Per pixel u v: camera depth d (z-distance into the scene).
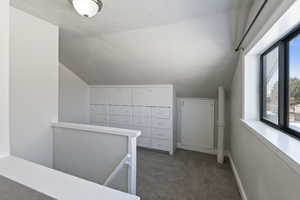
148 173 2.46
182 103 3.66
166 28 1.94
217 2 1.47
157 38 2.15
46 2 1.62
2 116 0.97
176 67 2.74
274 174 1.05
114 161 1.67
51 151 2.09
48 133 2.07
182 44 2.18
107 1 1.51
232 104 2.83
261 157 1.30
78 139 1.91
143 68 2.99
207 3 1.49
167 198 1.86
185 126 3.64
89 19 1.89
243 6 1.52
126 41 2.34
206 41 2.05
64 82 3.71
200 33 1.94
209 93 3.31
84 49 2.78
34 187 0.64
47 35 2.03
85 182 0.68
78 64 3.42
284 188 0.92
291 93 1.27
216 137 3.35
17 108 1.80
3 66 0.98
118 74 3.42
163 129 3.39
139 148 3.62
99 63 3.19
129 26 1.99
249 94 1.87
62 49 2.85
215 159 3.03
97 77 3.79
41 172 0.76
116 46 2.52
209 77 2.84
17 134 1.81
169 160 2.97
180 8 1.58
